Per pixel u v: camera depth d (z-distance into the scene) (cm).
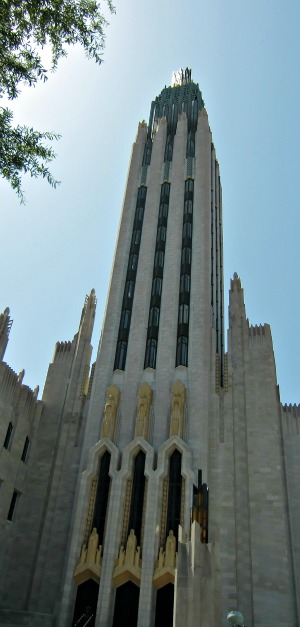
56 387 5438
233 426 4628
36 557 4356
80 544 4169
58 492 4638
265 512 4162
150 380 5025
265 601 3784
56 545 4359
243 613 3741
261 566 3934
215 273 6444
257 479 4334
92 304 6003
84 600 3991
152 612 3753
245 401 4784
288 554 3997
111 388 4953
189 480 4178
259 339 5150
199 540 2816
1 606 4147
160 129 7231
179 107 7781
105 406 4856
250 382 4891
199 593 2642
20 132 2253
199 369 4903
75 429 5000
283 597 3775
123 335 5400
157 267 5825
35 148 2264
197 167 6644
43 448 5009
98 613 3803
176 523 4094
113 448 4544
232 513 4194
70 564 4066
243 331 5253
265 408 4688
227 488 4319
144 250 5994
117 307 5609
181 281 5653
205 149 6825
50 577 4206
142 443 4500
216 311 6150
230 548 4041
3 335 4656
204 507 3016
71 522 4394
